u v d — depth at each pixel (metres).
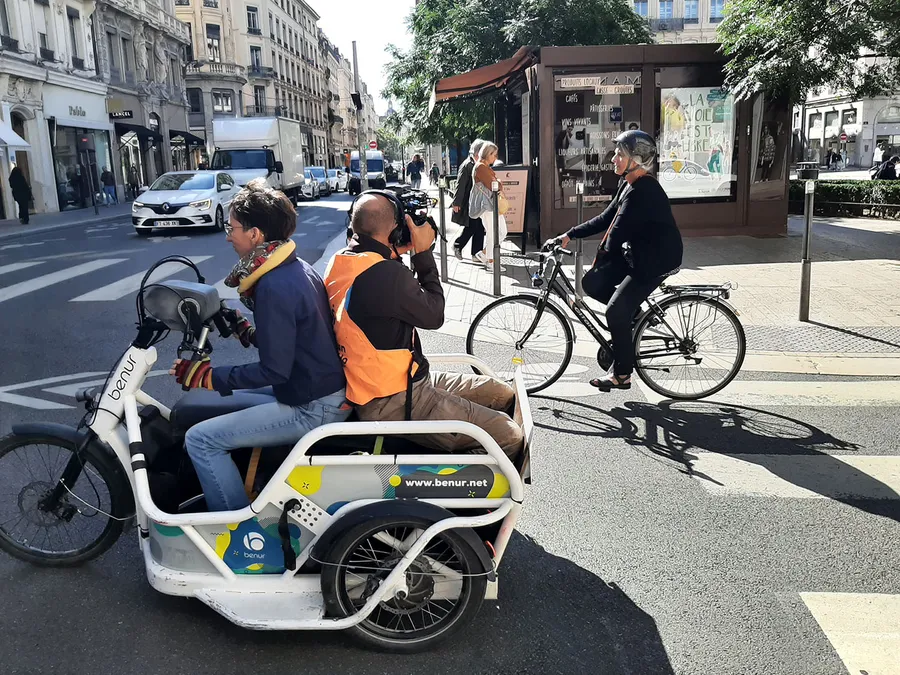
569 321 5.59
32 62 27.47
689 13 62.19
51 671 2.67
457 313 8.25
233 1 65.81
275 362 2.77
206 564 2.87
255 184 2.90
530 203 13.05
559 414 5.26
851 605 3.06
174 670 2.68
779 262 10.61
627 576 3.28
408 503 2.71
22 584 3.21
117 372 3.11
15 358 6.71
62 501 3.25
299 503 2.77
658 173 12.67
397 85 25.56
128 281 10.55
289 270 2.84
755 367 6.21
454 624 2.78
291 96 79.75
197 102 62.69
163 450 3.21
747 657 2.76
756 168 12.86
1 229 20.78
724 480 4.20
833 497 3.99
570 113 12.15
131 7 37.62
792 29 10.54
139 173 38.84
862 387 5.71
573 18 20.02
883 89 12.38
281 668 2.70
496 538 2.89
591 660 2.75
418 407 2.93
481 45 21.05
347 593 2.77
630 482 4.19
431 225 3.07
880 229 14.17
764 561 3.39
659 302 5.35
